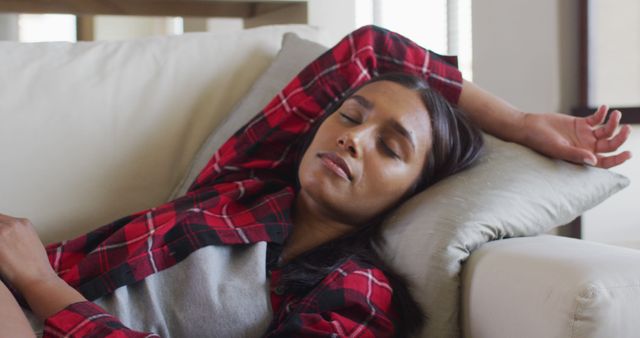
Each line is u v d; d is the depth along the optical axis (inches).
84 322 36.2
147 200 55.7
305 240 48.5
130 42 59.3
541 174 47.3
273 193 48.5
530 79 101.3
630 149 94.4
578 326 32.7
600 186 48.7
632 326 33.1
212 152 54.7
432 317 42.3
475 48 112.4
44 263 40.9
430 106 47.7
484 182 46.0
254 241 44.4
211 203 46.6
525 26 101.7
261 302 43.2
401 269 44.3
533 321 34.7
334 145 46.1
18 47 56.2
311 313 40.9
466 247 42.3
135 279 41.3
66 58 56.4
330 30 133.6
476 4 111.4
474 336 40.1
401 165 46.3
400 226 45.7
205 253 42.9
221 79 58.9
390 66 54.0
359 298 41.6
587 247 38.8
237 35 61.2
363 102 46.6
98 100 55.1
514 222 44.5
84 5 86.0
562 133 50.7
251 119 54.6
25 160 52.5
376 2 151.3
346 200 46.1
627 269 34.2
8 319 34.6
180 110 57.2
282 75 57.2
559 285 33.9
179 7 89.3
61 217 52.9
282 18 83.6
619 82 92.7
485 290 39.1
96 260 43.2
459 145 48.3
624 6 91.3
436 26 141.6
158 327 41.4
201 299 42.1
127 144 55.2
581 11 95.7
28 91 53.9
